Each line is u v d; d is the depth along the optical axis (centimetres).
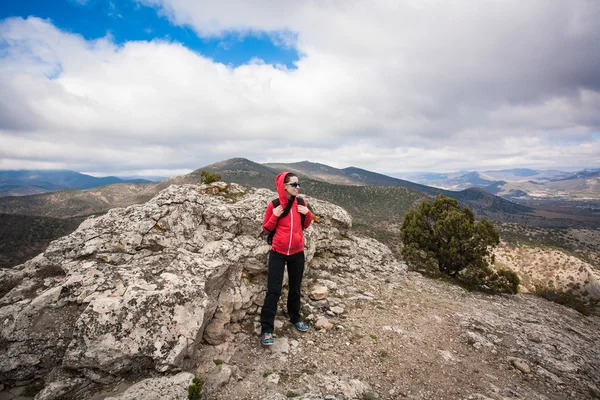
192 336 433
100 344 397
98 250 604
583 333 849
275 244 540
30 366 421
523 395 456
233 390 403
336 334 585
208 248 635
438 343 604
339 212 1190
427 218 1702
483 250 1387
